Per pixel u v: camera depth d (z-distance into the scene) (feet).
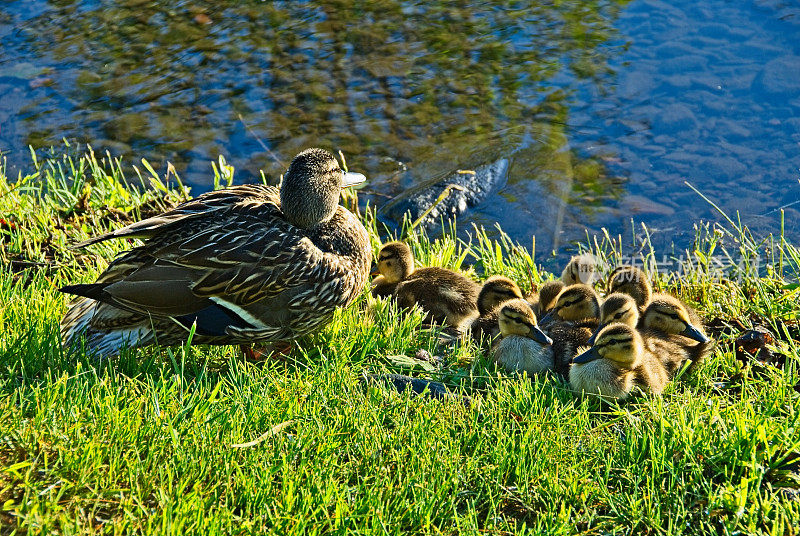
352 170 42.04
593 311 26.86
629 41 50.62
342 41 52.34
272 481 18.61
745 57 47.67
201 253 22.59
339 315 25.70
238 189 25.17
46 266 28.45
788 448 19.86
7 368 21.45
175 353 23.75
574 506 18.86
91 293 21.59
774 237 34.73
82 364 22.18
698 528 18.37
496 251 33.53
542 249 36.70
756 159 40.40
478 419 21.36
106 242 29.91
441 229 38.40
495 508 18.70
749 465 19.39
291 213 24.45
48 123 44.98
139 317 22.65
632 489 19.27
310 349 24.79
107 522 17.03
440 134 44.42
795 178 38.73
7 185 34.81
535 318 25.35
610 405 22.26
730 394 23.41
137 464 18.31
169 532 16.51
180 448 18.79
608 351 22.45
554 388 22.99
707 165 40.34
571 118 44.83
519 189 40.40
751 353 24.99
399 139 44.21
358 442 20.06
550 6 55.31
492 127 44.73
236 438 19.47
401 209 39.11
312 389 21.68
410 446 19.84
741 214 36.83
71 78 48.60
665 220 37.35
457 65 49.80
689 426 20.54
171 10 55.93
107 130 44.62
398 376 22.79
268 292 23.04
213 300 22.61
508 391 22.31
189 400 20.58
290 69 49.70
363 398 21.59
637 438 20.45
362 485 18.70
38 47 51.39
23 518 16.62
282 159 42.83
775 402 21.56
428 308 28.12
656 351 24.41
